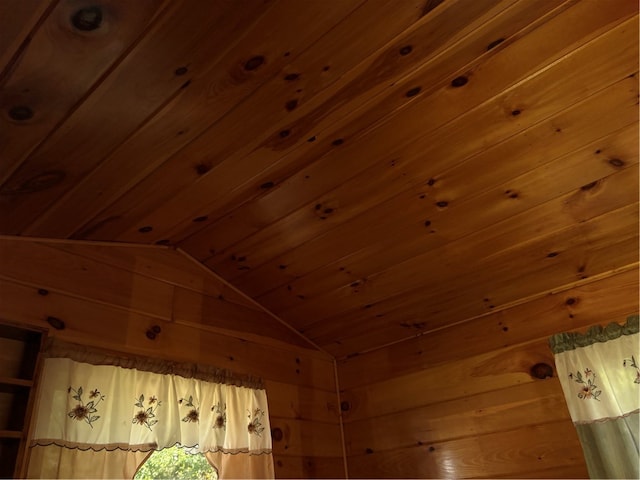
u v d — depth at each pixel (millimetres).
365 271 2023
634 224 1680
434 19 1112
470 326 2176
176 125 1226
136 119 1162
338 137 1435
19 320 1442
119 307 1732
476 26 1155
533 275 1930
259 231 1846
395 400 2277
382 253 1922
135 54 980
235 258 2014
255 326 2225
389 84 1278
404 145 1488
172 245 1967
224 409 1846
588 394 1723
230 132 1312
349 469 2287
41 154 1183
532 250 1818
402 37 1144
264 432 1940
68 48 919
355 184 1626
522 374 1962
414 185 1626
